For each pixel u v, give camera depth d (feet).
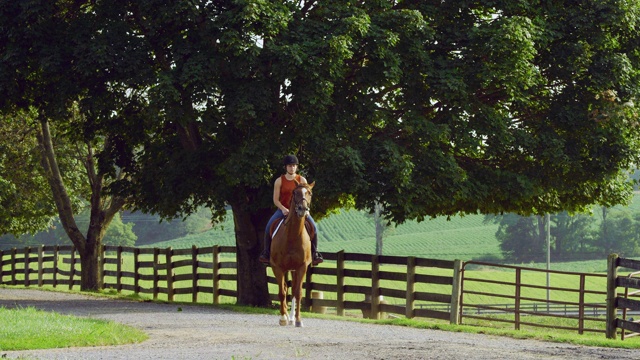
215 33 61.11
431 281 61.36
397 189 62.64
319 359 31.42
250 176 61.46
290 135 63.72
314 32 62.03
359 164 61.00
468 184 66.28
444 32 67.67
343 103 64.80
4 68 63.93
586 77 69.82
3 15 63.62
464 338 43.42
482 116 66.33
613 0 68.64
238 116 59.88
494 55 63.98
